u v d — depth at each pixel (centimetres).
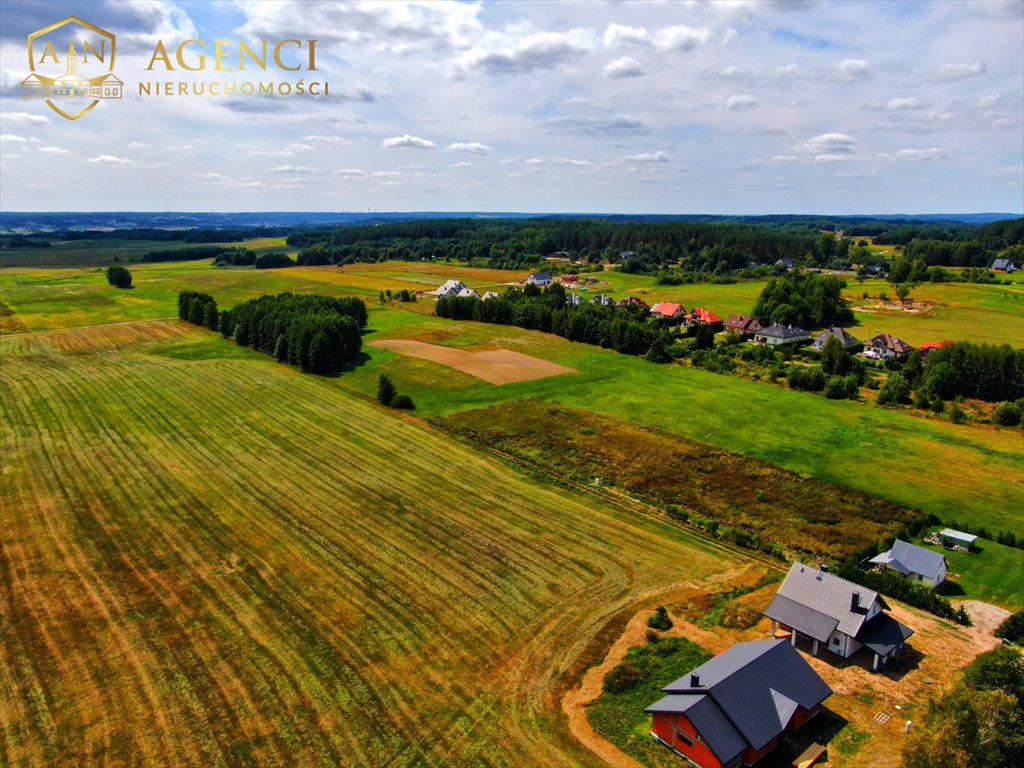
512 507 5081
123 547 4331
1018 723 2759
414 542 4494
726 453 6269
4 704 2984
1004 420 7400
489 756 2783
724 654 3297
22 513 4769
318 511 4894
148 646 3384
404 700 3081
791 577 3816
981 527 4994
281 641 3450
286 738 2833
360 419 7000
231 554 4275
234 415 6994
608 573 4228
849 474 5900
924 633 3759
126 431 6444
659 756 2828
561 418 7131
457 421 7012
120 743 2780
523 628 3644
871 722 3066
